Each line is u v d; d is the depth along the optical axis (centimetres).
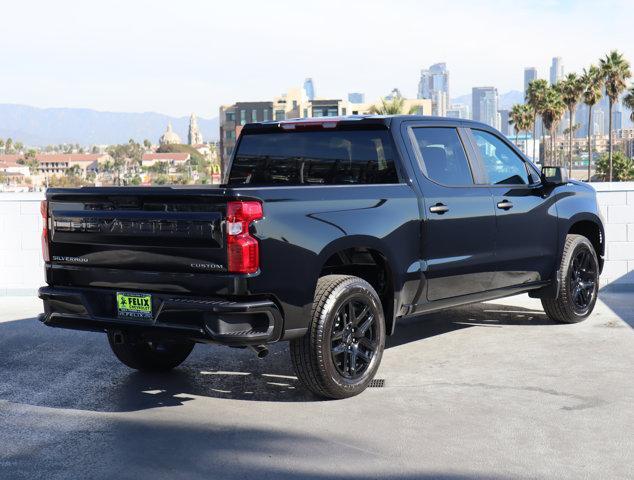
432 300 616
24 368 639
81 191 527
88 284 530
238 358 671
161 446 445
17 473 405
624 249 1030
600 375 589
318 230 510
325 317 513
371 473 400
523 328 771
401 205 577
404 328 782
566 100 10450
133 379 602
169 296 489
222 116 17500
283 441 451
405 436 457
